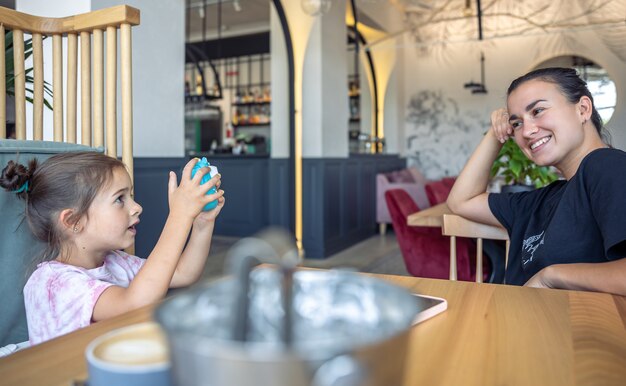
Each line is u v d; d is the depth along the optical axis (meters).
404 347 0.30
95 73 1.51
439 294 0.76
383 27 7.05
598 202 1.02
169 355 0.29
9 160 1.03
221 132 9.24
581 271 0.95
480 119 7.48
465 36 7.48
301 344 0.27
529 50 7.11
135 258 1.20
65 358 0.50
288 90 5.23
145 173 2.66
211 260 4.51
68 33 1.53
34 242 1.06
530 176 2.24
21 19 1.45
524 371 0.47
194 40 8.91
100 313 0.83
